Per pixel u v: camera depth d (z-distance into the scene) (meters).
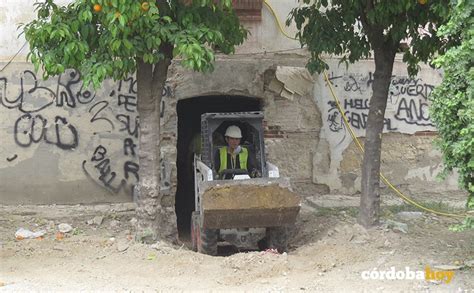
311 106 12.62
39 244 9.58
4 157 11.78
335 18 9.74
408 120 12.99
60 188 11.93
